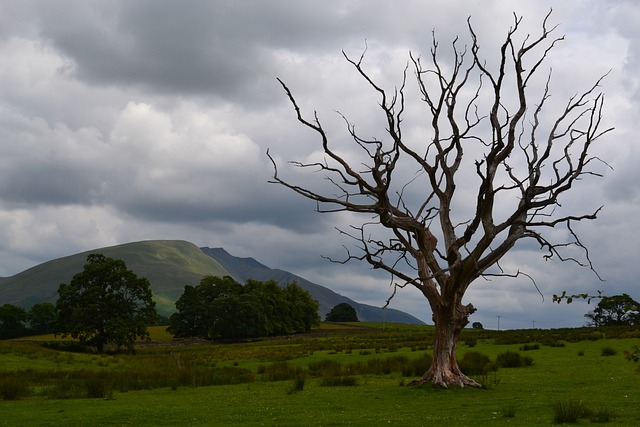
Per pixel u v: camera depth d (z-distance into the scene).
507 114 29.50
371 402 24.58
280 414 21.83
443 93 29.94
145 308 101.06
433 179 29.72
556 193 29.39
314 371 40.91
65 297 100.44
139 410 23.94
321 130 29.25
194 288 159.12
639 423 17.86
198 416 21.88
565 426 17.66
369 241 29.44
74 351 95.88
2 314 160.12
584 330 78.50
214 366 55.09
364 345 76.12
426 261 29.58
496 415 20.09
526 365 37.84
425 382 28.97
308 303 174.38
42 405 26.56
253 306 152.00
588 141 28.92
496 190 27.69
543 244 29.67
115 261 102.75
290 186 30.02
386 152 30.11
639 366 11.60
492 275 28.72
